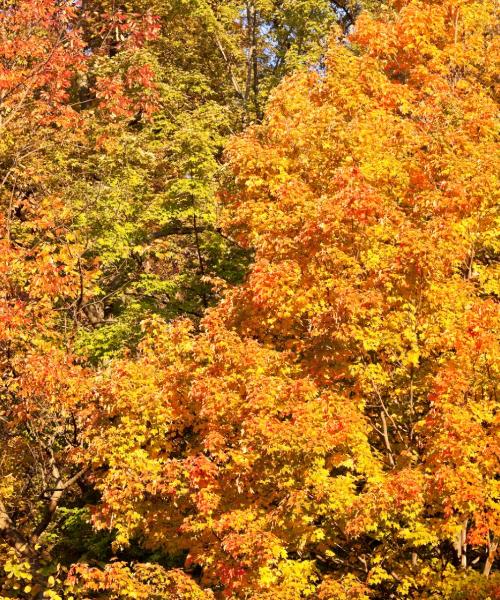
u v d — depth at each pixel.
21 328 16.20
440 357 13.04
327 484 11.90
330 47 17.55
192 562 13.52
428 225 13.05
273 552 11.53
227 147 15.50
